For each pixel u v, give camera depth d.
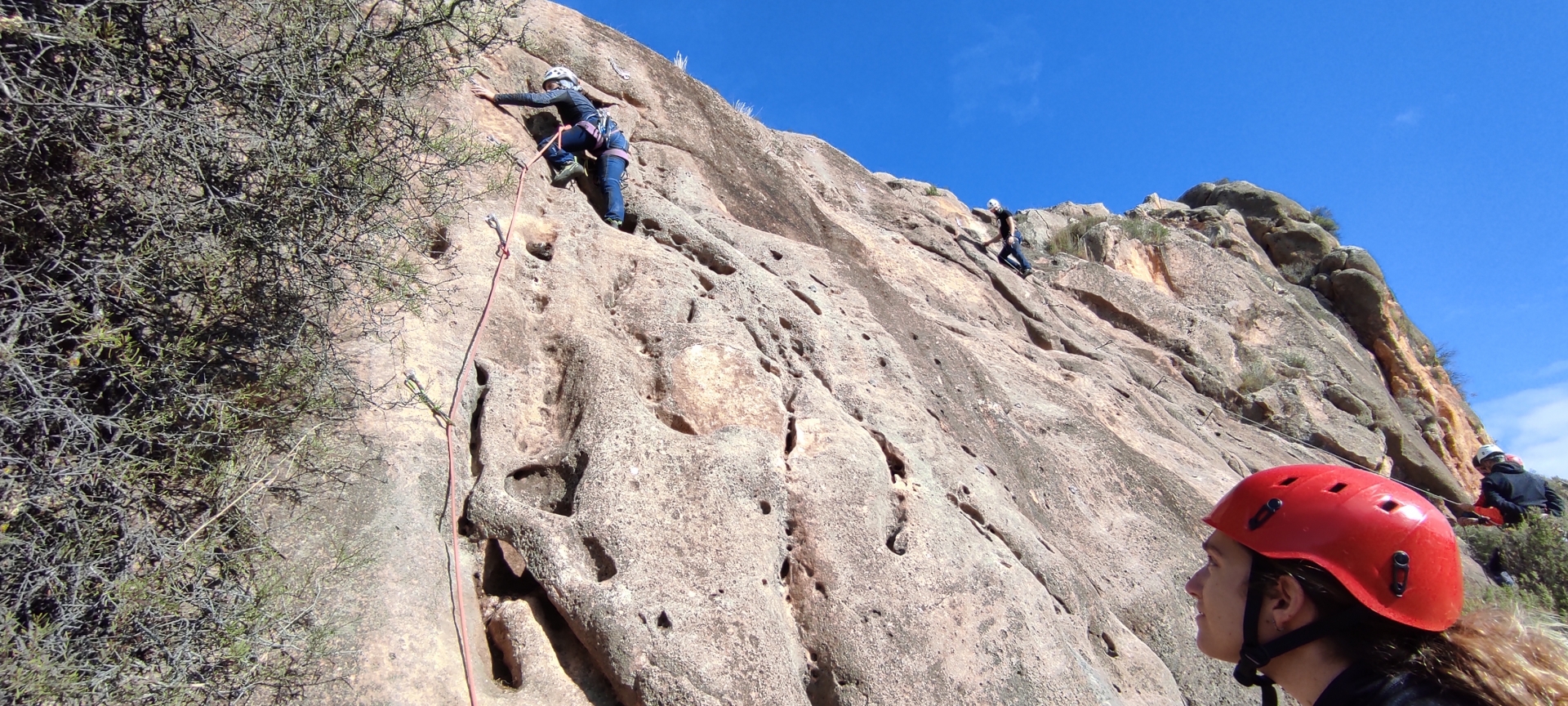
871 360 6.21
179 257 3.30
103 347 3.10
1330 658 1.82
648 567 3.99
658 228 6.68
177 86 3.44
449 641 3.59
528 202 6.04
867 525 4.63
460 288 4.96
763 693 3.78
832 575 4.38
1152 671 5.34
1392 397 14.85
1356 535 1.82
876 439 5.37
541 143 6.82
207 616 3.01
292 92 3.46
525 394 4.78
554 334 5.14
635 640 3.74
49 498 2.89
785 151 9.96
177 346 3.21
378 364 4.26
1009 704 4.25
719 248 6.52
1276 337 13.49
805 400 5.27
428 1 4.14
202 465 3.32
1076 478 6.84
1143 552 6.45
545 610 3.96
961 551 4.77
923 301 8.48
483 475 4.24
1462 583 1.82
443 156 4.46
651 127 8.09
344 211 3.71
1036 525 6.07
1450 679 1.69
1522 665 1.68
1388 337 15.38
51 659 2.68
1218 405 11.25
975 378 7.19
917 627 4.32
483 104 6.56
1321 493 1.92
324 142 3.64
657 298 5.59
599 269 5.73
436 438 4.23
